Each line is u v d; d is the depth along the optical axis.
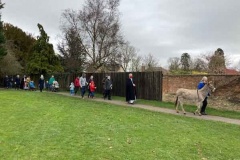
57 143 9.66
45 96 24.05
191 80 21.22
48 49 52.19
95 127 11.96
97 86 32.44
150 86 24.91
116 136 10.77
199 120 15.29
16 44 64.50
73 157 8.46
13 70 48.69
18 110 15.59
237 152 9.91
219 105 19.02
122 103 22.55
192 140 10.89
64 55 52.72
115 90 29.34
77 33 49.31
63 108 16.84
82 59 49.56
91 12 48.50
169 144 10.21
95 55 49.06
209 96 19.53
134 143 10.03
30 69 51.16
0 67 47.34
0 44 40.50
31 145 9.41
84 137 10.44
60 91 37.31
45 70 50.84
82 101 21.75
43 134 10.68
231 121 15.53
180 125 13.38
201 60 52.22
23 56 62.12
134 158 8.61
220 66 42.72
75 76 37.38
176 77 22.45
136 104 22.00
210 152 9.70
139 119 14.23
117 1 49.09
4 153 8.65
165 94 23.47
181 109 19.45
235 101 18.22
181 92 17.88
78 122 12.80
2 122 12.51
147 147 9.70
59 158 8.35
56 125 12.09
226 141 11.12
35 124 12.22
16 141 9.79
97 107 18.19
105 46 48.78
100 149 9.22
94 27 48.53
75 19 49.28
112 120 13.59
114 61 49.81
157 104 21.86
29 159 8.22
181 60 60.16
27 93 26.31
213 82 19.41
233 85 18.38
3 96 22.06
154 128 12.39
